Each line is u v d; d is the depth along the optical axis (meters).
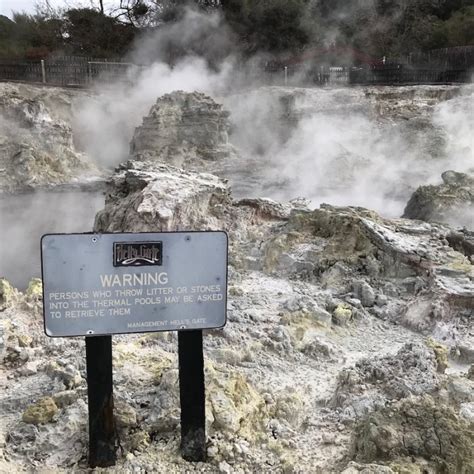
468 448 3.68
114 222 11.94
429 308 7.52
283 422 4.66
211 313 3.88
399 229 10.43
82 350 6.02
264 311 7.72
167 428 4.27
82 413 4.42
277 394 5.24
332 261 9.59
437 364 5.89
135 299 3.75
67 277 3.63
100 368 3.79
